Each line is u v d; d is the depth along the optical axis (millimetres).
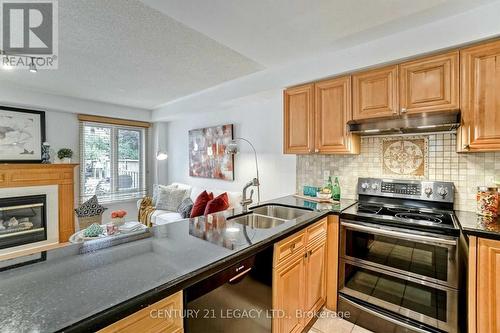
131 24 1882
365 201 2504
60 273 932
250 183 2254
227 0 1511
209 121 4391
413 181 2242
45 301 745
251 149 3691
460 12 1695
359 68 2176
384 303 1866
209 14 1659
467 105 1729
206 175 4426
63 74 2961
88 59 2525
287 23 1780
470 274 1517
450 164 2113
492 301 1451
